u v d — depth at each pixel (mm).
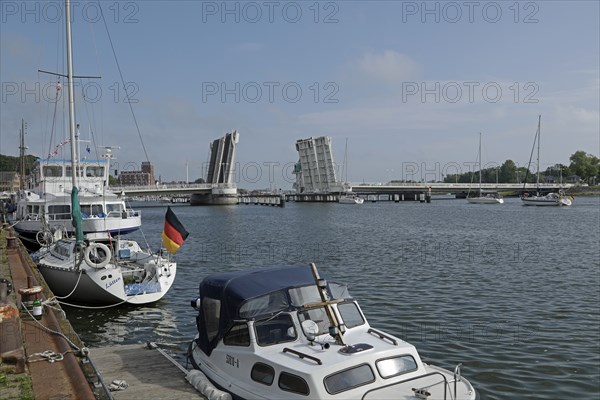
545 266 32406
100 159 45188
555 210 111688
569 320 19500
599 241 47062
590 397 12781
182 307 22734
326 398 8781
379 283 27266
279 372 9359
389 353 9562
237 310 10570
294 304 10500
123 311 21922
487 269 31391
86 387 9430
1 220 56531
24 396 9039
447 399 8844
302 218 96312
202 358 11680
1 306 12672
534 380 13828
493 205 146750
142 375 11531
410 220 83312
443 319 19922
